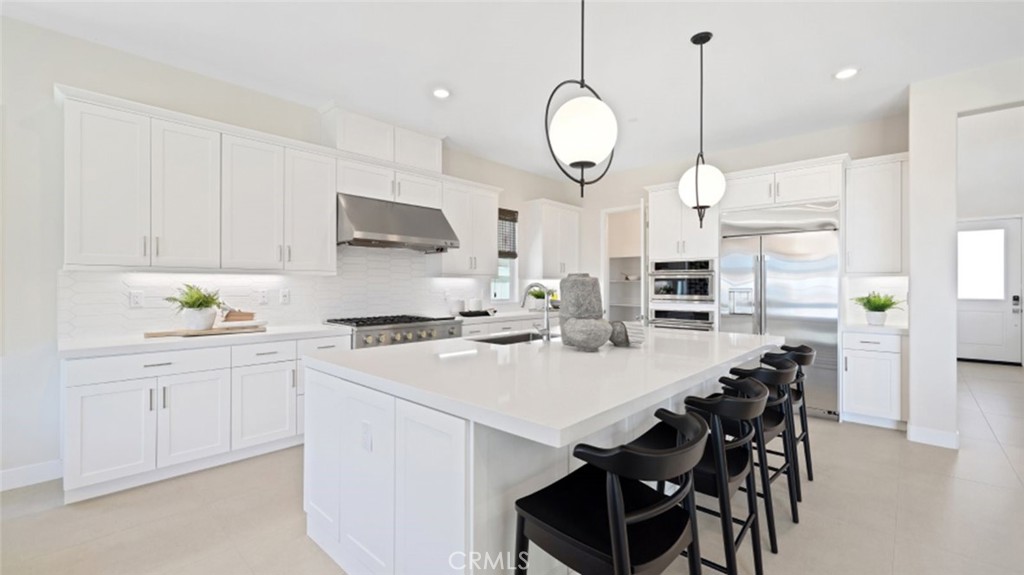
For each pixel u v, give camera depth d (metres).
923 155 3.35
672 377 1.66
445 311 4.96
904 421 3.64
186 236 2.98
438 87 3.46
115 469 2.52
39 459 2.68
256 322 3.51
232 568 1.89
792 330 4.19
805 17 2.54
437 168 4.55
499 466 1.40
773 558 1.97
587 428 1.19
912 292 3.43
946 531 2.16
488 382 1.58
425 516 1.47
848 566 1.91
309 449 2.10
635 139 4.62
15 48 2.61
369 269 4.30
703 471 1.73
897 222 3.78
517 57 3.00
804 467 2.96
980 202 6.41
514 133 4.49
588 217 6.27
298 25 2.65
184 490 2.58
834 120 4.10
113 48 2.92
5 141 2.58
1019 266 6.53
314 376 2.07
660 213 5.04
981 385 5.33
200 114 3.28
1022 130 4.81
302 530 2.17
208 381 2.85
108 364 2.49
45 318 2.70
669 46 2.84
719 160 5.05
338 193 3.77
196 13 2.54
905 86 3.42
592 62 3.05
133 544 2.05
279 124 3.69
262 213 3.33
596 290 2.38
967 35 2.72
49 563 1.91
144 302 3.06
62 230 2.75
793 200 4.19
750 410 1.56
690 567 1.40
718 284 4.62
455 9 2.49
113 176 2.70
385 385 1.62
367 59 3.05
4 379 2.59
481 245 4.95
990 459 3.06
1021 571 1.85
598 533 1.19
